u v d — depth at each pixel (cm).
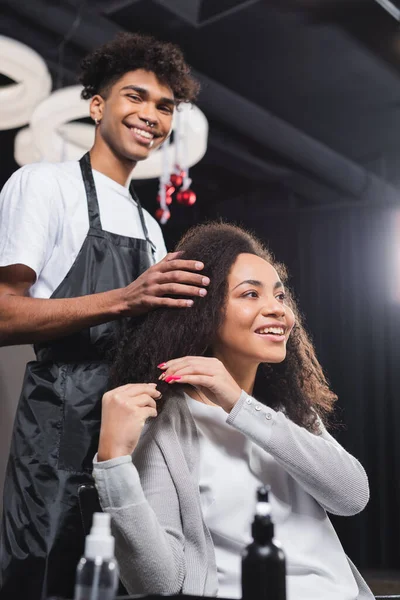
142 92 200
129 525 118
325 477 134
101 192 195
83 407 174
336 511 139
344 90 638
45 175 187
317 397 162
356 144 739
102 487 119
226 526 133
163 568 120
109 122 200
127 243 190
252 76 621
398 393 789
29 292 183
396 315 797
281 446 131
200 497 136
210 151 698
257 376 156
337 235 822
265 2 507
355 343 802
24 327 170
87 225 187
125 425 122
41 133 449
